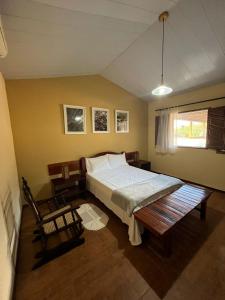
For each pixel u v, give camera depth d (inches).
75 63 100.7
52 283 53.2
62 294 49.5
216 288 49.4
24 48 67.7
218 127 118.5
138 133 174.1
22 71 90.5
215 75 106.8
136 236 68.6
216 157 123.6
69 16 56.4
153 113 174.4
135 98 166.4
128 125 163.0
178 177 155.0
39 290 51.1
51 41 68.4
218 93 118.4
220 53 85.1
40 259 62.6
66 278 54.8
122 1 55.5
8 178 71.8
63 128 121.2
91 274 55.9
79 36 71.0
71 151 126.6
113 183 98.1
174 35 79.9
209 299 46.3
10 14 48.7
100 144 144.1
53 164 117.8
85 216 92.7
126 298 47.4
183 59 96.3
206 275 54.0
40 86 108.8
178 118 150.7
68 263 60.9
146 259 61.7
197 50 86.9
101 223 85.7
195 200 77.6
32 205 61.3
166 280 52.6
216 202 106.0
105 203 96.2
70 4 50.8
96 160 129.4
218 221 84.9
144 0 57.3
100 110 140.1
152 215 65.4
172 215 65.2
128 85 146.2
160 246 68.7
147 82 132.4
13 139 101.1
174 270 56.3
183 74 111.5
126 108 159.9
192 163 141.5
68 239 75.2
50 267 59.4
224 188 121.1
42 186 115.0
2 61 72.7
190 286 50.3
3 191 59.5
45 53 77.3
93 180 111.0
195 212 93.7
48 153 115.7
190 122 146.9
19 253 67.6
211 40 77.9
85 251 66.6
